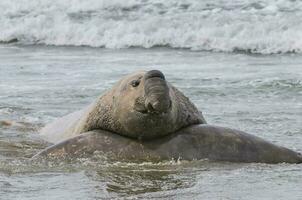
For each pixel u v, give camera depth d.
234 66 62.91
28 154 32.84
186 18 81.62
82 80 57.06
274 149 30.98
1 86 55.28
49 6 92.38
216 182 27.05
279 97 48.62
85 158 30.66
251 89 51.38
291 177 27.70
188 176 28.06
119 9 88.00
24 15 91.62
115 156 30.64
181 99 31.70
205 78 56.34
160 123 30.20
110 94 31.92
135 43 80.12
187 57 69.94
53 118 43.06
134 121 30.31
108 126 31.81
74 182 27.20
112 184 26.86
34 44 85.88
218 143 30.94
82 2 91.19
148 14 84.81
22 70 63.50
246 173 28.47
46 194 25.42
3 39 88.19
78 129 34.06
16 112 45.06
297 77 55.16
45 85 55.28
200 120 32.56
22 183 27.03
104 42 81.75
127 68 62.91
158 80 29.08
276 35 74.38
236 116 42.34
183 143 30.83
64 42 84.69
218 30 77.38
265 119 41.25
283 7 81.38
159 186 26.52
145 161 30.28
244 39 75.06
